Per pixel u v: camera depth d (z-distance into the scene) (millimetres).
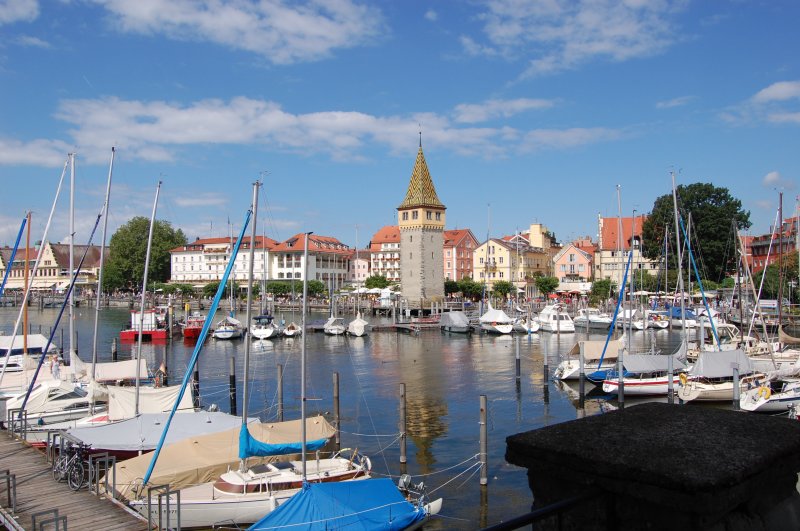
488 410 46500
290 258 188750
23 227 50844
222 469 26031
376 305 141625
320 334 101688
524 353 79312
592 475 4336
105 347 85438
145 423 31328
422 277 136750
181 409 36344
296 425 31031
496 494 29281
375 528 21016
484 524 26109
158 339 89812
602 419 4980
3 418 39125
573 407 47406
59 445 29000
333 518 20516
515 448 4832
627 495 4152
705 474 3896
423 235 137000
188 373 27359
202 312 145625
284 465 27156
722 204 128250
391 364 70375
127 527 20859
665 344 84812
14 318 133125
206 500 23719
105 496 23562
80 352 80625
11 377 47469
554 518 4578
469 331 103375
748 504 4305
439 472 32375
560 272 179000
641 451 4305
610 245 167625
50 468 26859
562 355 76625
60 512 22062
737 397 39250
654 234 134500
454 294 153125
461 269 190250
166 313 105375
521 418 44125
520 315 114812
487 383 57594
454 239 192000
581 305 133500
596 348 58656
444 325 105562
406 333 103562
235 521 23891
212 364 71188
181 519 23391
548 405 48094
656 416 4988
